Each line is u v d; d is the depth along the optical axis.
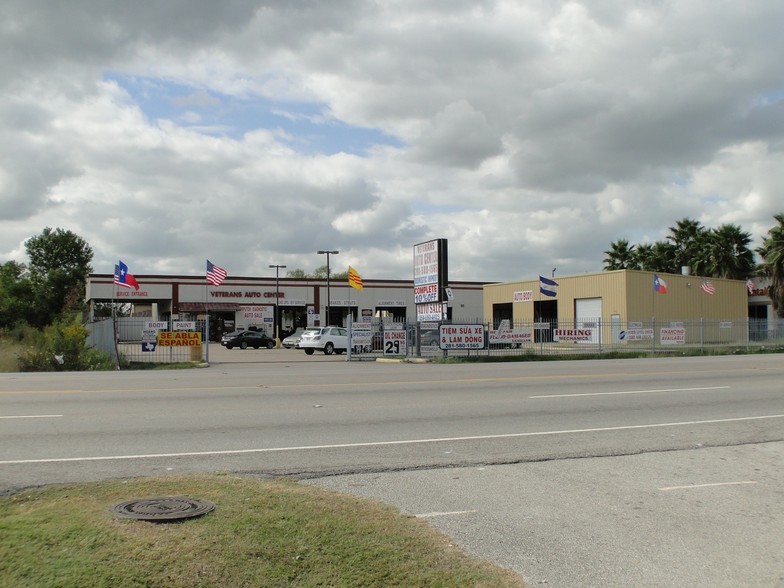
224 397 14.48
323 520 5.51
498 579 4.63
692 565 5.14
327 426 10.75
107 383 18.11
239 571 4.43
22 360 25.77
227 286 66.12
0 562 4.35
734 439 10.05
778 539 5.73
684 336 39.53
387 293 71.69
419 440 9.67
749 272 61.03
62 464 7.90
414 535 5.36
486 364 28.16
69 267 98.50
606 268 71.44
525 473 7.88
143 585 4.14
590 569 5.02
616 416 12.11
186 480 6.84
